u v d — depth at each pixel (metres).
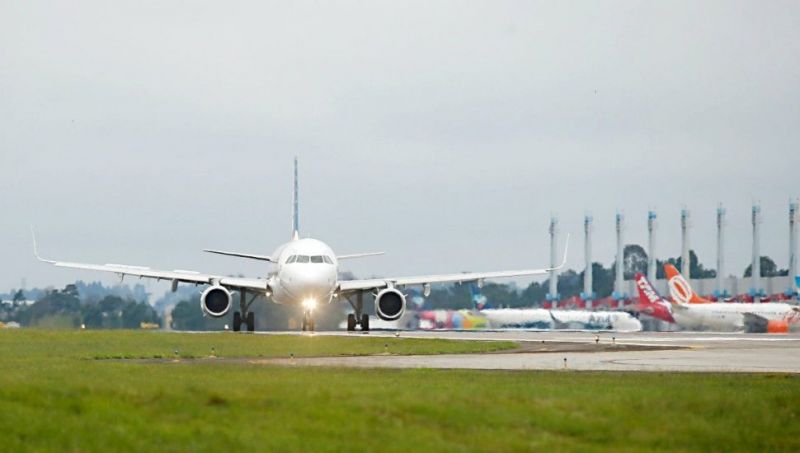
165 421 91.69
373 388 116.31
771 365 179.88
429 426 92.75
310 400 102.75
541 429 93.88
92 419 91.56
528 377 145.12
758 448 91.75
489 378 141.88
